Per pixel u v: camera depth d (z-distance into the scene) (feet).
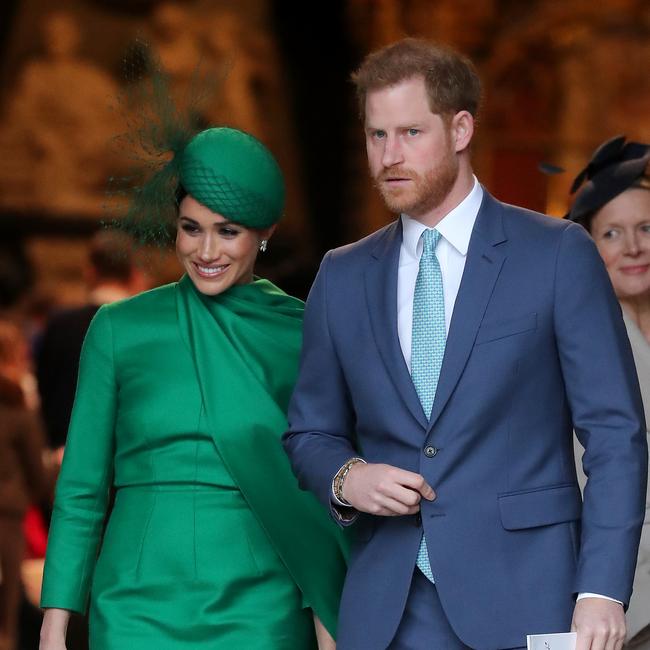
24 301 177.58
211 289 44.98
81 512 45.73
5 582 88.89
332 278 40.75
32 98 192.85
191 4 194.39
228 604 44.04
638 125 180.96
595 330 38.01
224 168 44.06
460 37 180.65
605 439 37.60
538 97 182.29
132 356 45.14
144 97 46.68
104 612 44.11
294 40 198.29
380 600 38.52
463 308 38.37
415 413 38.27
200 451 44.52
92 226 192.24
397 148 38.04
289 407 41.88
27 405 90.07
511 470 37.88
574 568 37.65
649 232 48.37
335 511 38.65
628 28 181.27
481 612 37.35
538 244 38.70
